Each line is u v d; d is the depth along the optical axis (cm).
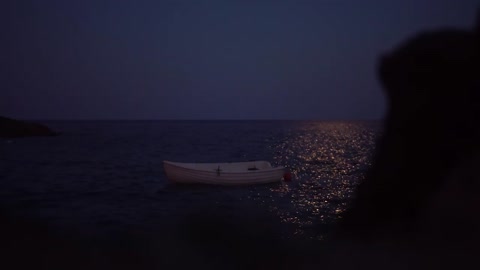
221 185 1983
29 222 541
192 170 1994
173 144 5828
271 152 4500
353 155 4072
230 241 382
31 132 6944
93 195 1772
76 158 3669
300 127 15900
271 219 834
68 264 375
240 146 5472
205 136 8475
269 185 2020
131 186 2061
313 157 3888
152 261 356
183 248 370
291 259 272
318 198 1594
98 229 888
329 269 179
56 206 1455
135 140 6769
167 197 1711
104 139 6912
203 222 461
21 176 2464
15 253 414
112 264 366
